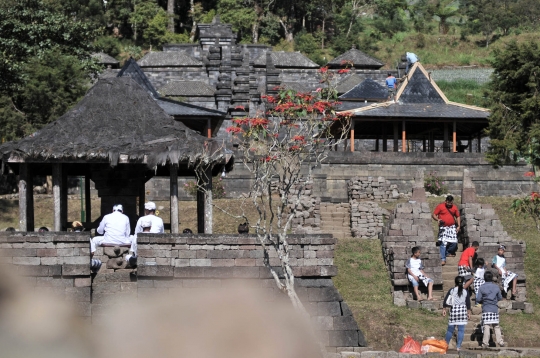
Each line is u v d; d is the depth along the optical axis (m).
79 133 19.08
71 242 15.80
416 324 22.89
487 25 100.56
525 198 23.97
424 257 26.02
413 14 110.00
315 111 18.89
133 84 20.14
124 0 100.31
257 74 73.06
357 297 25.55
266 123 18.11
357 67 74.06
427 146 55.47
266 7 101.12
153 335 7.12
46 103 43.19
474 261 25.38
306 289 16.36
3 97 42.91
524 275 26.47
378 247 28.94
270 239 15.76
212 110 41.31
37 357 5.67
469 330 22.81
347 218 34.22
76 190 41.56
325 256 16.44
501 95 32.69
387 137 51.25
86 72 47.38
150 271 15.88
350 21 103.12
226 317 7.45
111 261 16.81
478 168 41.53
